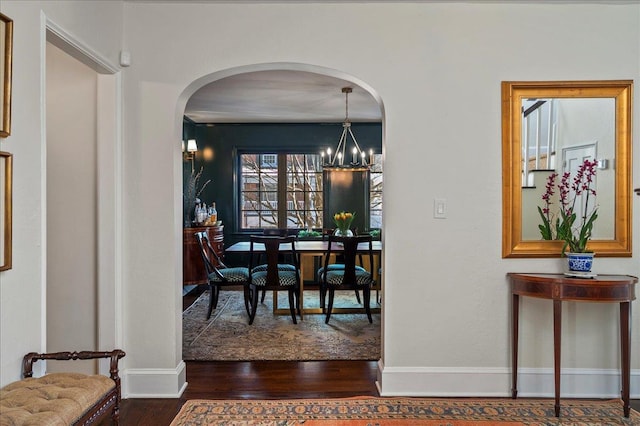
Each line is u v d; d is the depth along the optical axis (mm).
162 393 2887
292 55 2904
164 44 2893
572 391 2916
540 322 2922
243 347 3830
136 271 2900
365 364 3453
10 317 1848
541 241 2912
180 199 3029
